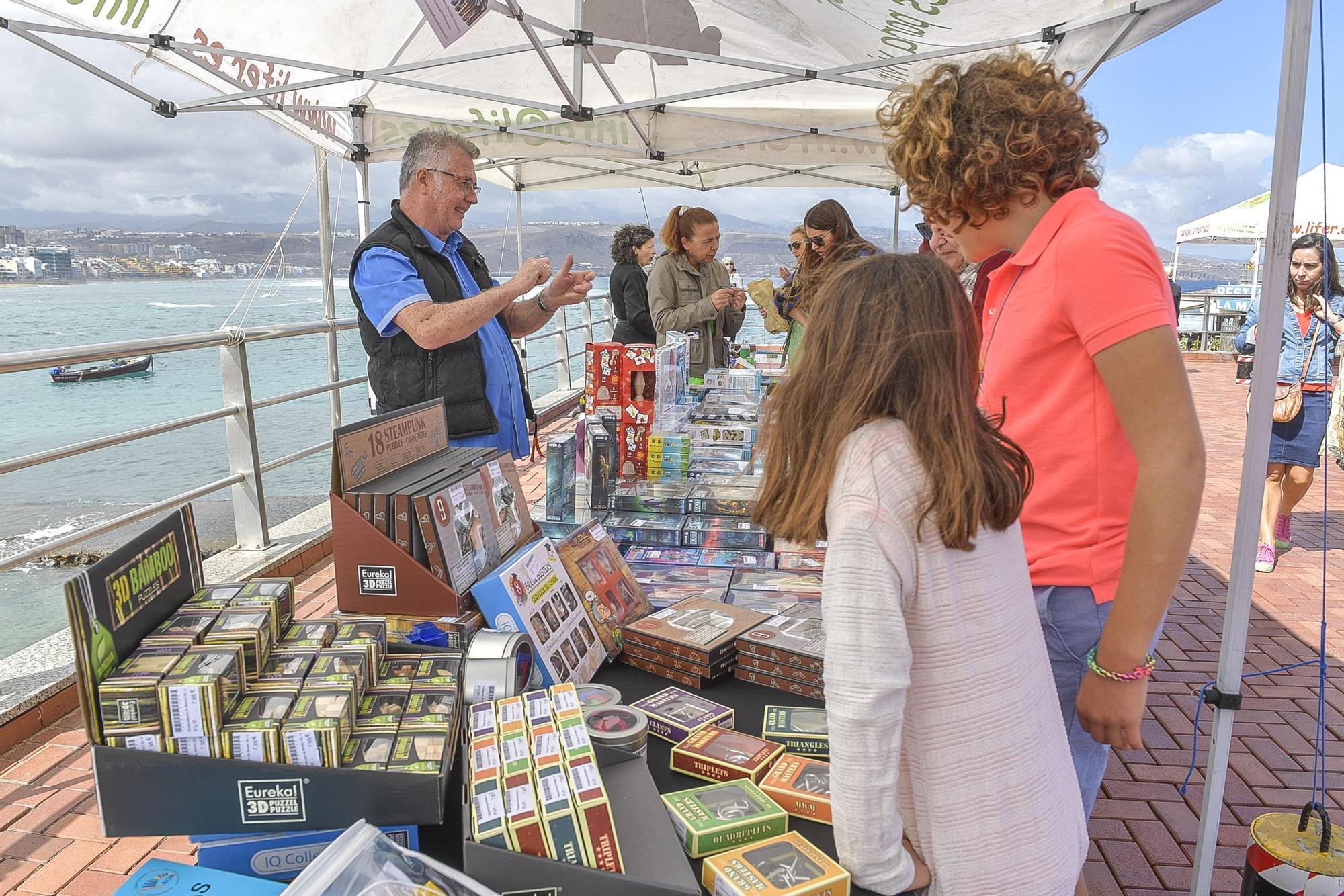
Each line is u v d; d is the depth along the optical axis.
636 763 1.36
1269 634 4.36
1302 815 2.04
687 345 4.31
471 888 1.02
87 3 3.57
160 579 1.26
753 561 2.41
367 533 1.56
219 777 1.11
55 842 2.46
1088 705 1.35
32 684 3.05
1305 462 5.06
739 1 4.17
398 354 2.79
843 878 1.06
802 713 1.58
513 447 3.09
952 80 1.34
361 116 5.51
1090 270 1.26
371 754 1.14
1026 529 1.44
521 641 1.44
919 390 1.03
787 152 6.27
